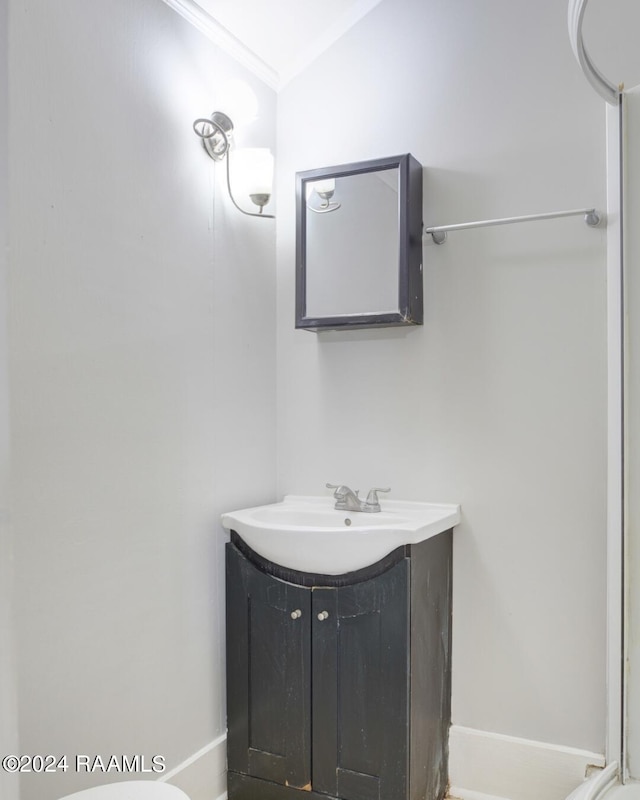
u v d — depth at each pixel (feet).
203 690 6.19
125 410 5.34
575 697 6.14
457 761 6.53
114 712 5.16
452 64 6.79
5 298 3.42
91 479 4.99
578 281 6.19
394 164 6.59
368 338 7.17
